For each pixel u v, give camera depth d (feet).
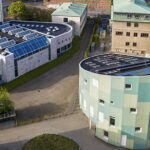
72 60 410.93
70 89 323.37
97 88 220.43
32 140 227.81
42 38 379.55
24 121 258.78
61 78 351.25
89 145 227.40
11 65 323.57
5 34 397.80
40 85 331.77
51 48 389.19
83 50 455.22
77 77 354.95
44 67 371.35
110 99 215.31
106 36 529.86
